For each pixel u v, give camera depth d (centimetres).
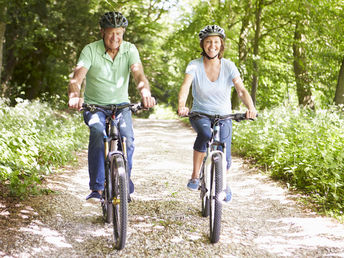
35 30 1734
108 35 392
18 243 355
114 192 367
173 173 696
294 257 354
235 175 713
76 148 892
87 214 456
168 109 4059
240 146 938
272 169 708
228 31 1809
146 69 3195
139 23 2316
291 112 975
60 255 343
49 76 2356
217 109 432
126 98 421
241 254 359
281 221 455
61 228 403
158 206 491
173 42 2186
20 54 2141
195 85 433
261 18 1755
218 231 369
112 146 391
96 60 401
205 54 423
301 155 652
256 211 500
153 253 353
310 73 1639
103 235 392
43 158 654
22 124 742
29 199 480
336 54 1546
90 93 412
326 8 1498
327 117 800
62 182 592
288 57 1680
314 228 425
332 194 515
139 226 417
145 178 655
